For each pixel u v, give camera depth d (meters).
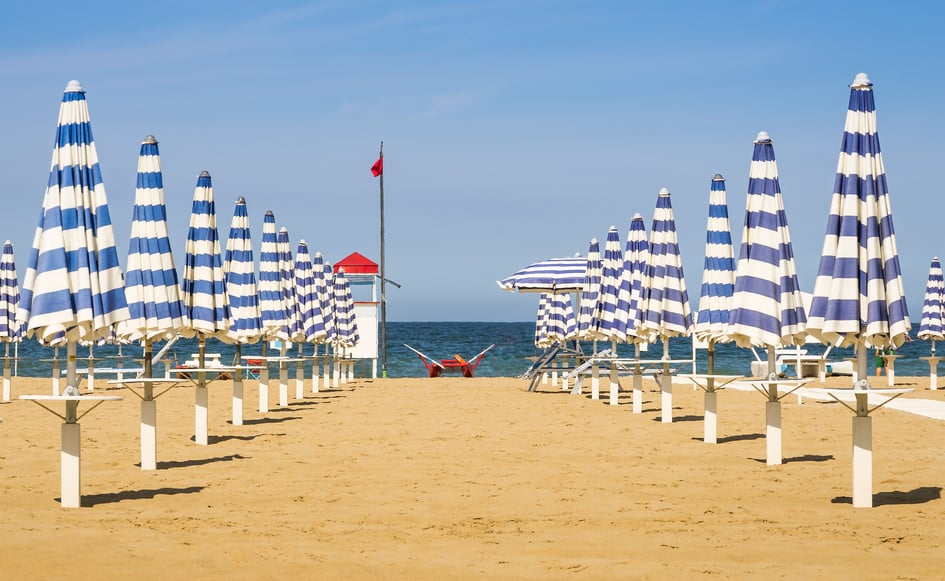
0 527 7.18
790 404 19.11
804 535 7.14
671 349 72.12
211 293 13.16
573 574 6.00
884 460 11.07
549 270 25.14
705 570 6.05
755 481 9.79
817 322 8.38
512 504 8.59
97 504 8.55
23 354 61.28
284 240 21.27
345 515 8.07
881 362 32.41
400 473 10.40
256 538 7.05
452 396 22.36
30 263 8.51
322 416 17.16
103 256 8.41
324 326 24.28
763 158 10.92
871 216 8.24
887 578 5.80
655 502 8.63
